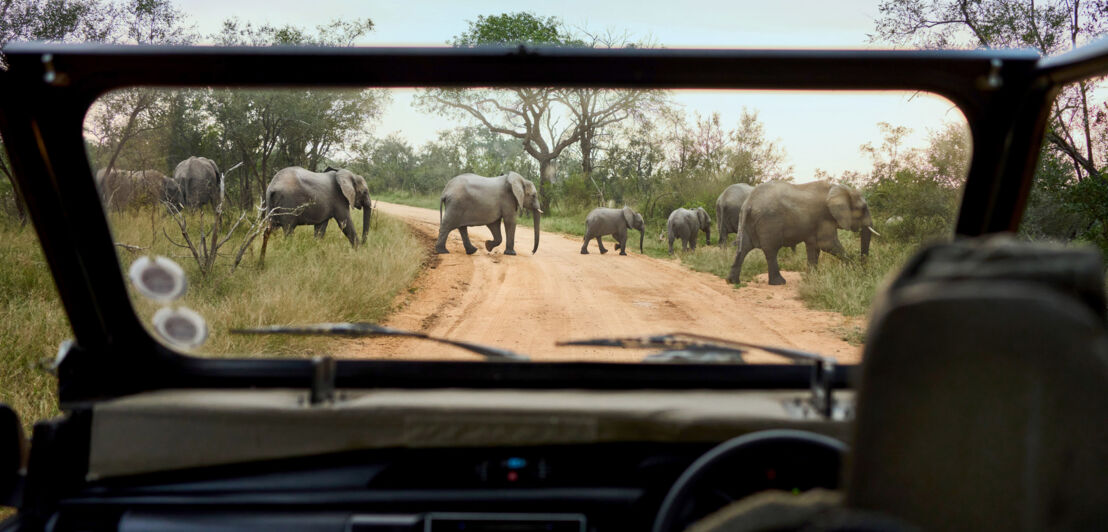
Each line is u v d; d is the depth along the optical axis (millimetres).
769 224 25906
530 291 26531
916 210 24422
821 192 25594
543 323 24875
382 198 29797
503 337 24516
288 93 23594
